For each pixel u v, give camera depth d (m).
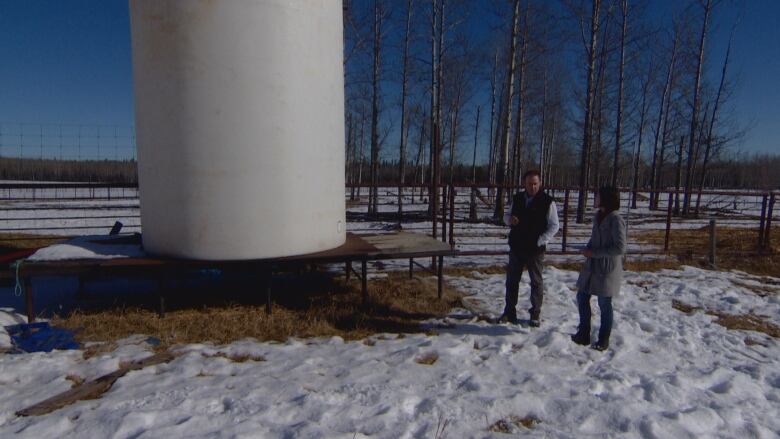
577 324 5.34
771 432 3.26
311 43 5.24
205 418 3.09
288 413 3.20
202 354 4.23
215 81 4.80
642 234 13.52
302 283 6.74
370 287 6.59
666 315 5.85
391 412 3.25
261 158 5.00
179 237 5.06
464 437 3.02
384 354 4.36
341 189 5.98
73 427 2.96
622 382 3.89
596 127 23.78
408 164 39.03
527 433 3.12
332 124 5.64
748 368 4.35
